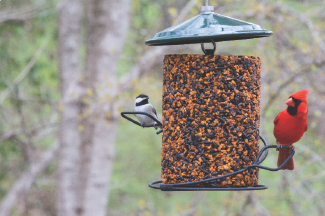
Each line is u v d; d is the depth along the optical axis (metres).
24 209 21.92
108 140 18.20
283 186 14.41
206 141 6.22
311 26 13.16
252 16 13.90
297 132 6.69
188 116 6.31
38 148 22.91
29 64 17.53
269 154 14.63
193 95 6.29
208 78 6.26
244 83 6.30
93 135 18.00
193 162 6.24
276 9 14.23
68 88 18.97
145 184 22.75
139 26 20.53
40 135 17.92
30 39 19.70
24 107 19.61
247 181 6.25
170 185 5.96
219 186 6.18
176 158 6.37
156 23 19.73
